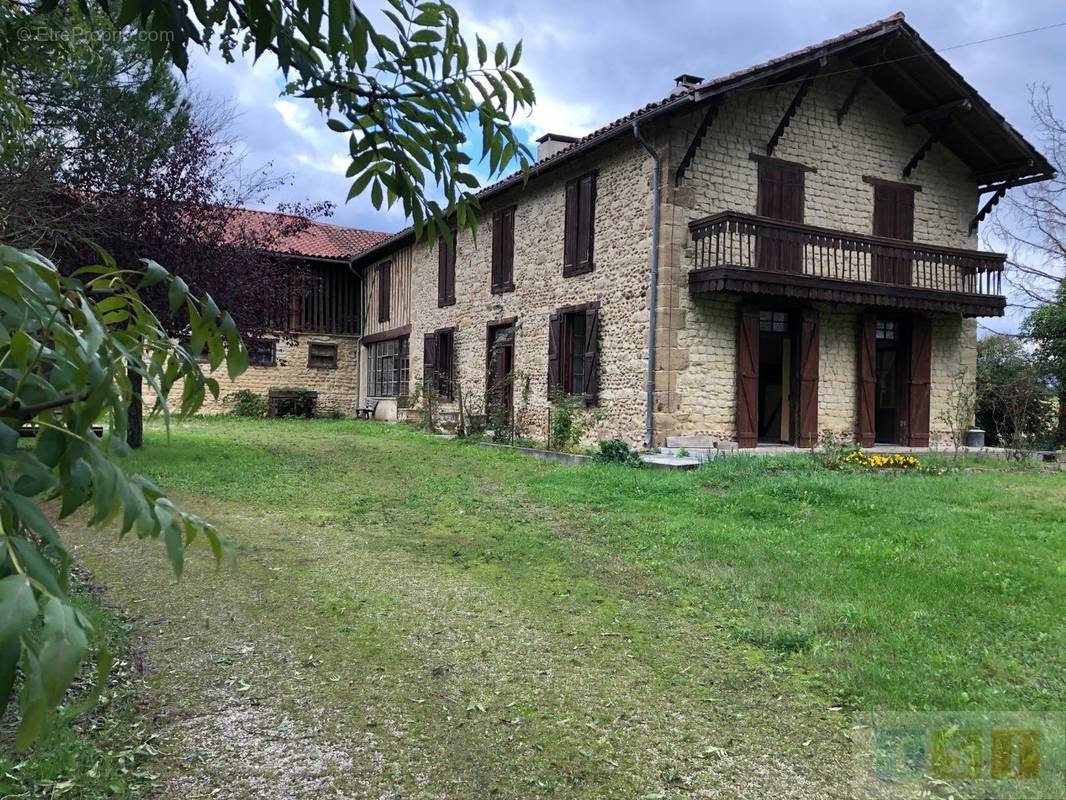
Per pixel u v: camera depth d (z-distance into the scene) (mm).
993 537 5691
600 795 2426
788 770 2574
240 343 1259
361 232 24344
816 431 11617
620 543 5684
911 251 11617
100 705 2904
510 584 4695
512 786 2471
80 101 6684
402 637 3783
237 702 3029
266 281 10469
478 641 3740
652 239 10664
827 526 6090
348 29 1521
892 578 4613
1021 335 16391
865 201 12352
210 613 4074
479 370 15734
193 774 2496
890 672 3275
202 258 9383
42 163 5113
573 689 3205
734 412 11109
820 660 3473
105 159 7547
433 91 1800
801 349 11508
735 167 11125
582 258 12312
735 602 4281
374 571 4957
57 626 688
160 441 12297
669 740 2781
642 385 10914
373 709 2998
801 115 11742
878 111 12500
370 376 21797
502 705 3053
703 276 10375
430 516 6820
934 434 12984
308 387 21812
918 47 11281
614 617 4102
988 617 3949
